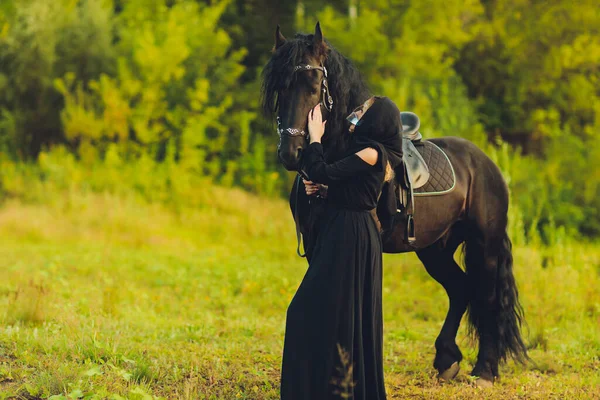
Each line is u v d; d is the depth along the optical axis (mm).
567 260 11852
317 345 4367
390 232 5016
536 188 18656
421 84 22672
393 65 22875
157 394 5070
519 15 25484
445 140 6168
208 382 5449
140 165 20391
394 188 5004
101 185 19891
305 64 4488
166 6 25859
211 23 24484
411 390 5633
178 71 22281
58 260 12648
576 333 8016
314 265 4496
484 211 6039
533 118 24203
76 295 9086
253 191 22047
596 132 21203
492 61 25906
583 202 19594
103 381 5148
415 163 5570
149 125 22250
